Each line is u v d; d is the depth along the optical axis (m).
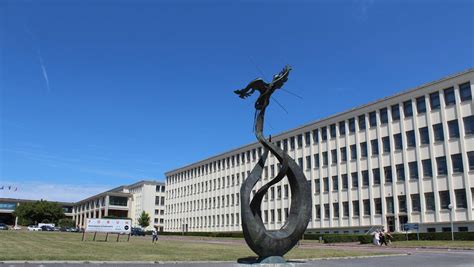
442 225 46.69
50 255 22.02
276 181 18.12
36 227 102.31
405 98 52.44
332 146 62.50
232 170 84.62
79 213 155.38
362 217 56.22
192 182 99.75
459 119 46.28
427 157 49.19
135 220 130.38
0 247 29.00
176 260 21.59
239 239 63.81
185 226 100.12
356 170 58.03
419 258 24.72
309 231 64.38
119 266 18.89
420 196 49.06
